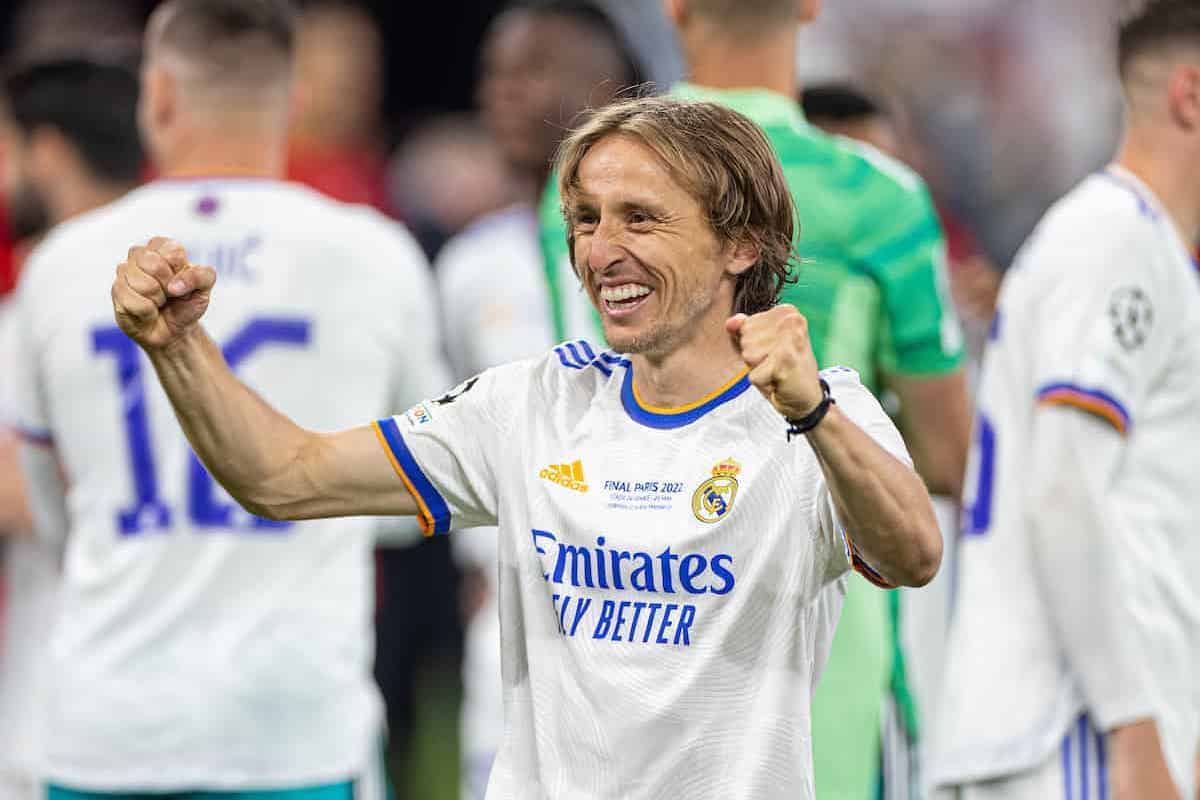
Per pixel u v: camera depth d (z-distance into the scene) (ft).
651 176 35.70
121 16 126.00
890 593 52.54
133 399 55.47
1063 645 50.90
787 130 51.29
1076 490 49.88
